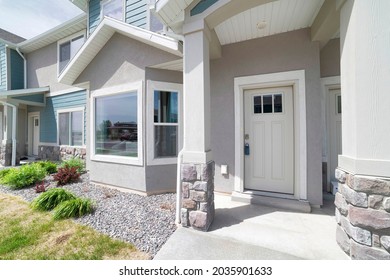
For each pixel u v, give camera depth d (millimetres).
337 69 3662
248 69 3637
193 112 2666
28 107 9273
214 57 3811
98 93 4680
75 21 7238
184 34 2697
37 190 4211
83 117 7414
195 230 2559
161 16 2629
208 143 2803
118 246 2252
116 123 4508
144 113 3998
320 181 3250
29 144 9281
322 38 3113
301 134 3309
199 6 2580
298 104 3334
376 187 1714
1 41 8688
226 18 2688
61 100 8125
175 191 4230
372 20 1755
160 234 2484
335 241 2275
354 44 1833
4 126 7996
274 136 3684
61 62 8227
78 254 2135
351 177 1873
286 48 3387
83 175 5719
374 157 1752
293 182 3549
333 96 3848
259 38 3555
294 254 2059
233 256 2043
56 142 8297
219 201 3566
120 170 4352
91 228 2656
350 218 1870
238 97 3723
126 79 4242
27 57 9422
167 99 4207
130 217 2959
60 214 2953
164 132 4195
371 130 1765
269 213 3059
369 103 1773
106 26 4207
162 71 4102
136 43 4086
